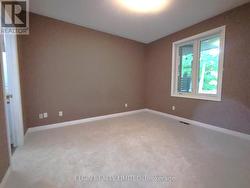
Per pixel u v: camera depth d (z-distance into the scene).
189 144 2.46
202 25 3.33
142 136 2.81
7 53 2.29
